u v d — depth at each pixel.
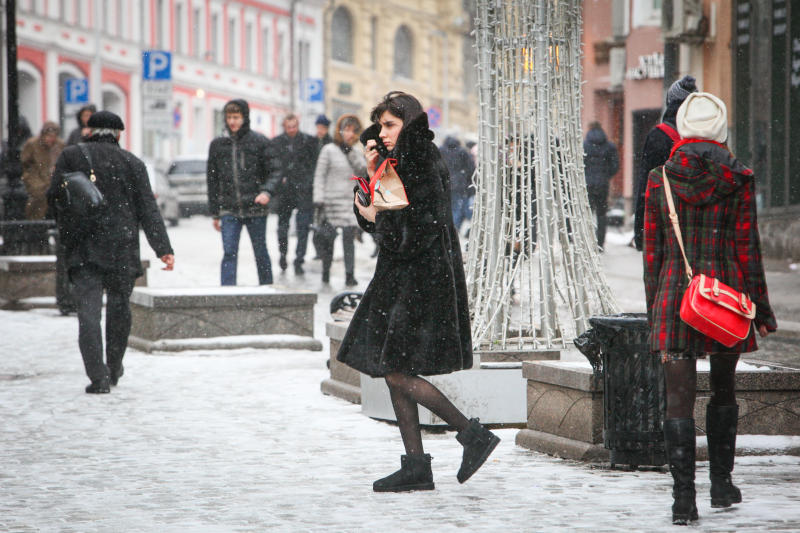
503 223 24.77
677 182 17.36
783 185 68.69
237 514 17.45
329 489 19.19
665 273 17.53
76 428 24.80
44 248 54.22
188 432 24.34
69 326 43.28
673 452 16.89
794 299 49.00
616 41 111.19
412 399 19.11
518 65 24.84
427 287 19.00
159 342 36.06
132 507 17.97
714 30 86.81
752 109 73.94
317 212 54.09
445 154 75.19
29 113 154.75
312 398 28.58
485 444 19.00
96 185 29.16
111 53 170.38
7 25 55.25
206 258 68.00
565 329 26.17
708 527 16.39
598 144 66.12
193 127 190.00
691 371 17.28
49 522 17.03
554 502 18.06
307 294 37.19
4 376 32.09
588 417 21.27
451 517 17.16
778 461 20.92
